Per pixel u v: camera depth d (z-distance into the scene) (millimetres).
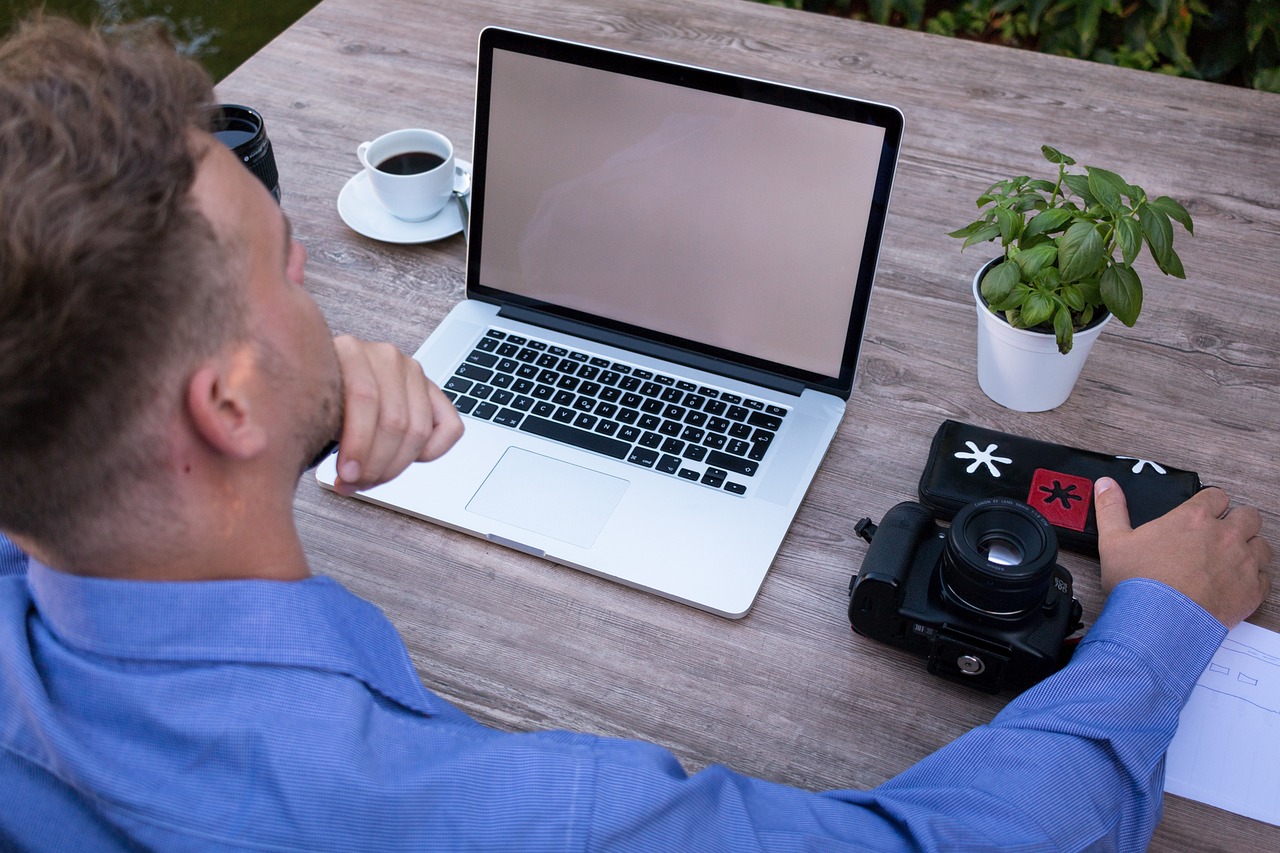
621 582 904
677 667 852
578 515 941
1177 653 767
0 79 431
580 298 1108
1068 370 1007
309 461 582
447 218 1258
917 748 803
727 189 1008
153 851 509
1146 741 722
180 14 3160
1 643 524
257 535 542
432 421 757
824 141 959
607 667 852
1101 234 925
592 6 1607
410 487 964
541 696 832
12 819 523
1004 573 754
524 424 1020
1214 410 1047
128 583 507
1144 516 902
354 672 553
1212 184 1290
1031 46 2850
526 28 1561
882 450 1017
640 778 555
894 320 1151
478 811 535
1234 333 1122
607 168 1044
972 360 1108
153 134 429
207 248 448
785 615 888
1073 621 824
